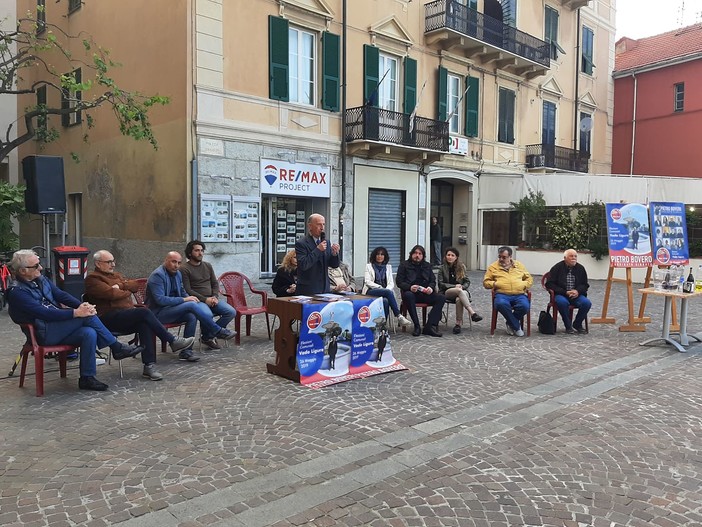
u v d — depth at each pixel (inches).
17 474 154.9
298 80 597.9
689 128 1008.2
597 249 719.7
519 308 352.2
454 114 769.6
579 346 325.1
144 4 558.6
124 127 495.5
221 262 539.8
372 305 263.0
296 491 146.7
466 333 360.2
